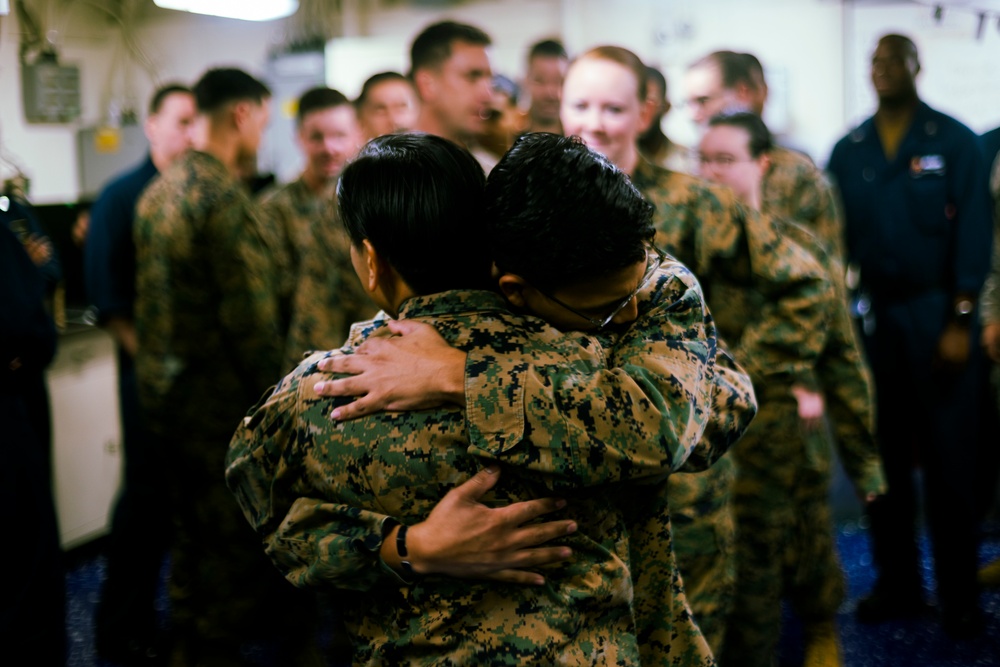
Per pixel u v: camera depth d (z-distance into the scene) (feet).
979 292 10.63
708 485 6.52
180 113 11.14
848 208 11.55
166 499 10.42
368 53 19.34
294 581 4.01
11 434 7.82
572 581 3.76
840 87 18.01
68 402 12.96
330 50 19.38
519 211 3.78
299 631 9.33
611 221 3.78
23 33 16.67
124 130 17.49
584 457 3.60
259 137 9.71
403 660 3.84
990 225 10.77
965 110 17.51
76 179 17.81
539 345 3.84
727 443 4.33
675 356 3.91
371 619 3.96
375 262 4.07
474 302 3.97
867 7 17.66
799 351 6.81
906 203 11.06
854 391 7.98
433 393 3.71
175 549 9.17
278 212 11.41
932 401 10.72
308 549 3.89
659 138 10.00
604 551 3.84
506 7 19.06
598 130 6.60
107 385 13.56
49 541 8.09
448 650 3.74
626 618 3.94
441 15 19.08
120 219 10.84
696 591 6.50
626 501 4.15
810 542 8.66
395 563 3.69
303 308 8.28
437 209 3.94
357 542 3.73
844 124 18.07
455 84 8.05
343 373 3.90
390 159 4.00
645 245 4.28
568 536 3.77
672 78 18.66
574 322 3.97
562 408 3.63
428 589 3.77
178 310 8.73
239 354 8.82
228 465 4.21
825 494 8.73
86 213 13.96
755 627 8.22
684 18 18.45
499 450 3.60
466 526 3.61
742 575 8.23
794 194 10.12
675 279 4.18
